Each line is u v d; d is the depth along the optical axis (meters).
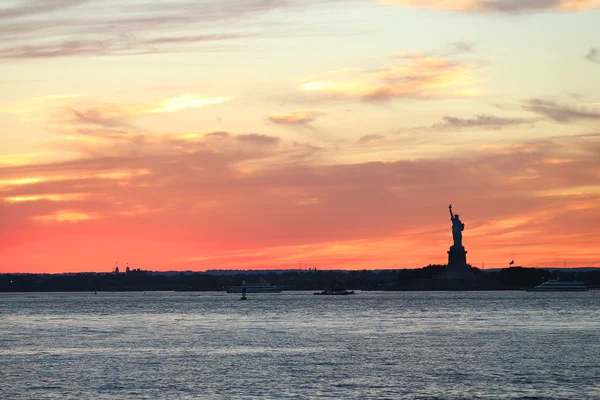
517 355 168.50
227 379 139.50
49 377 143.75
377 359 164.50
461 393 125.19
